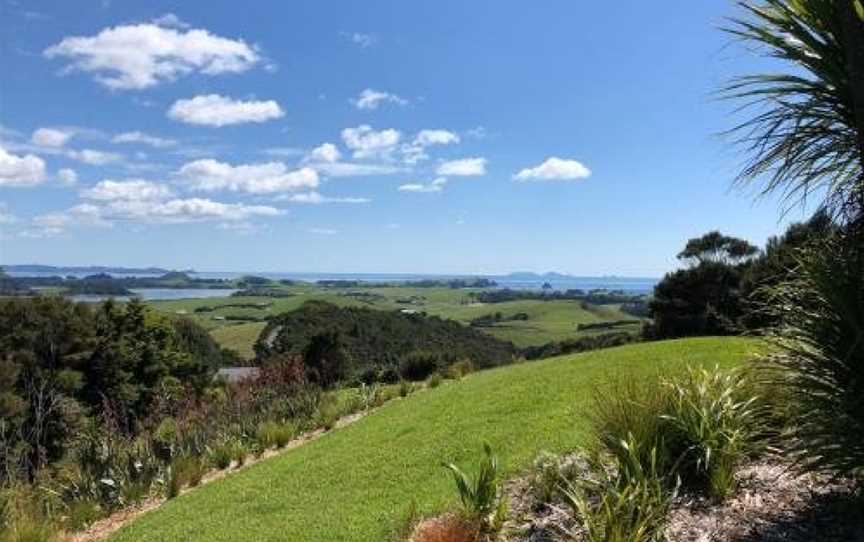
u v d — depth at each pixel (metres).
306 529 6.97
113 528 10.55
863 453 3.93
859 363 4.00
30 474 15.04
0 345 34.41
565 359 18.58
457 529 5.25
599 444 5.95
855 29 3.81
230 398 19.00
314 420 17.61
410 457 9.45
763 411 5.38
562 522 5.20
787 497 4.76
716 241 35.28
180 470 13.15
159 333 45.81
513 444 8.63
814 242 4.38
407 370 26.73
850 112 4.14
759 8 4.38
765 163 4.35
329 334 32.12
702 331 34.19
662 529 4.49
